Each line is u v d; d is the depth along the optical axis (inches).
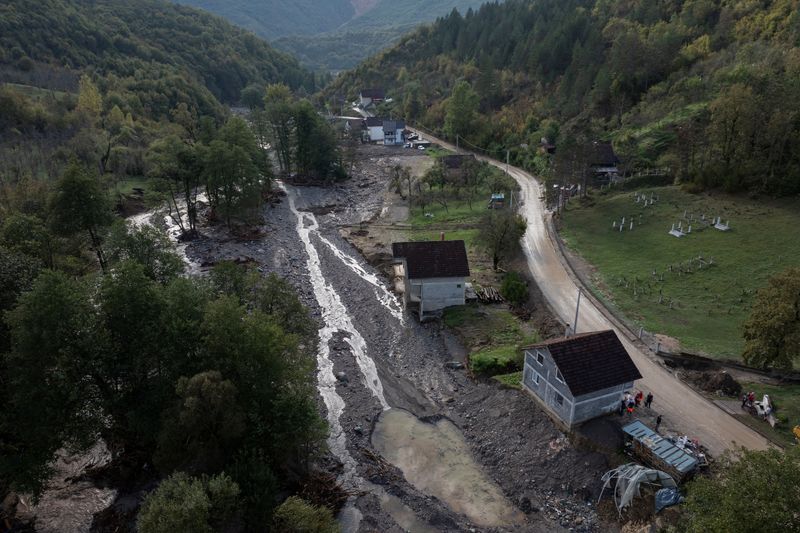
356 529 1320.1
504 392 1748.3
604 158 3713.1
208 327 1353.3
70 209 2262.6
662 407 1596.9
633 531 1244.5
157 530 981.2
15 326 1301.7
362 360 2042.3
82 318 1317.7
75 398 1299.2
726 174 3112.7
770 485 864.9
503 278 2529.5
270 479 1232.8
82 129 4392.2
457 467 1534.2
